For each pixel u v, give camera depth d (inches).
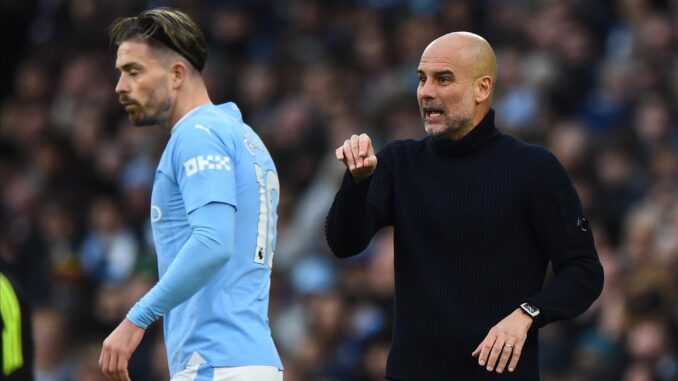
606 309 1381.6
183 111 747.4
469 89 734.5
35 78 2347.4
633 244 1446.9
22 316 720.3
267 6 2231.8
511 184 731.4
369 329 1461.6
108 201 1955.0
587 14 1918.1
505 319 704.4
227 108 764.6
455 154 743.7
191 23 751.7
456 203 735.7
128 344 698.2
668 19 1857.8
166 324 740.0
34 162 2198.6
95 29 2365.9
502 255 728.3
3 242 1967.3
